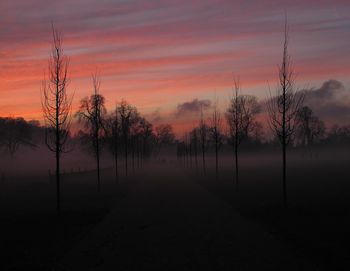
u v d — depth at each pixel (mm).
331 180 32250
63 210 19688
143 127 91125
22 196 27969
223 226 14586
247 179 36844
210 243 11836
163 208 20156
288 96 18922
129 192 29359
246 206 19562
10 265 9922
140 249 11359
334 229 12898
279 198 21734
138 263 9852
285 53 18906
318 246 10867
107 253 10984
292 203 19234
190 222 15711
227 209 19094
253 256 10156
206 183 35719
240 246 11312
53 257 10656
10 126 95250
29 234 13836
